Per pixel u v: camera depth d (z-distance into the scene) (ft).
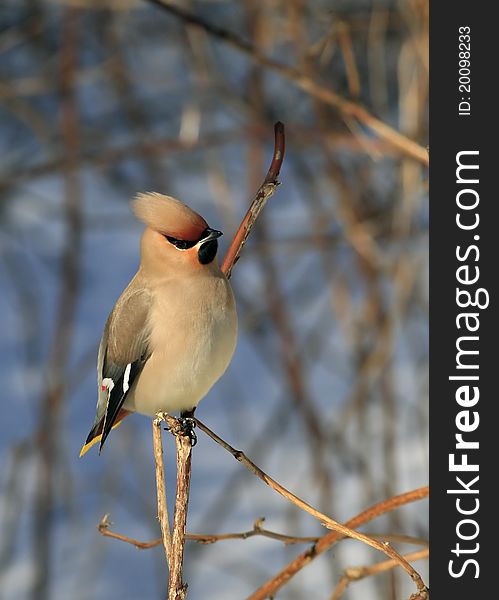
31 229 52.60
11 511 36.47
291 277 45.80
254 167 38.88
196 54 39.70
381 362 35.04
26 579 36.42
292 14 35.32
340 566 34.76
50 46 48.08
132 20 47.32
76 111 42.09
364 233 36.04
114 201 54.08
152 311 22.76
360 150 33.65
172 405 23.27
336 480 37.83
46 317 47.85
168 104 52.47
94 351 42.63
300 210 51.88
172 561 19.62
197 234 22.66
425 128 31.53
